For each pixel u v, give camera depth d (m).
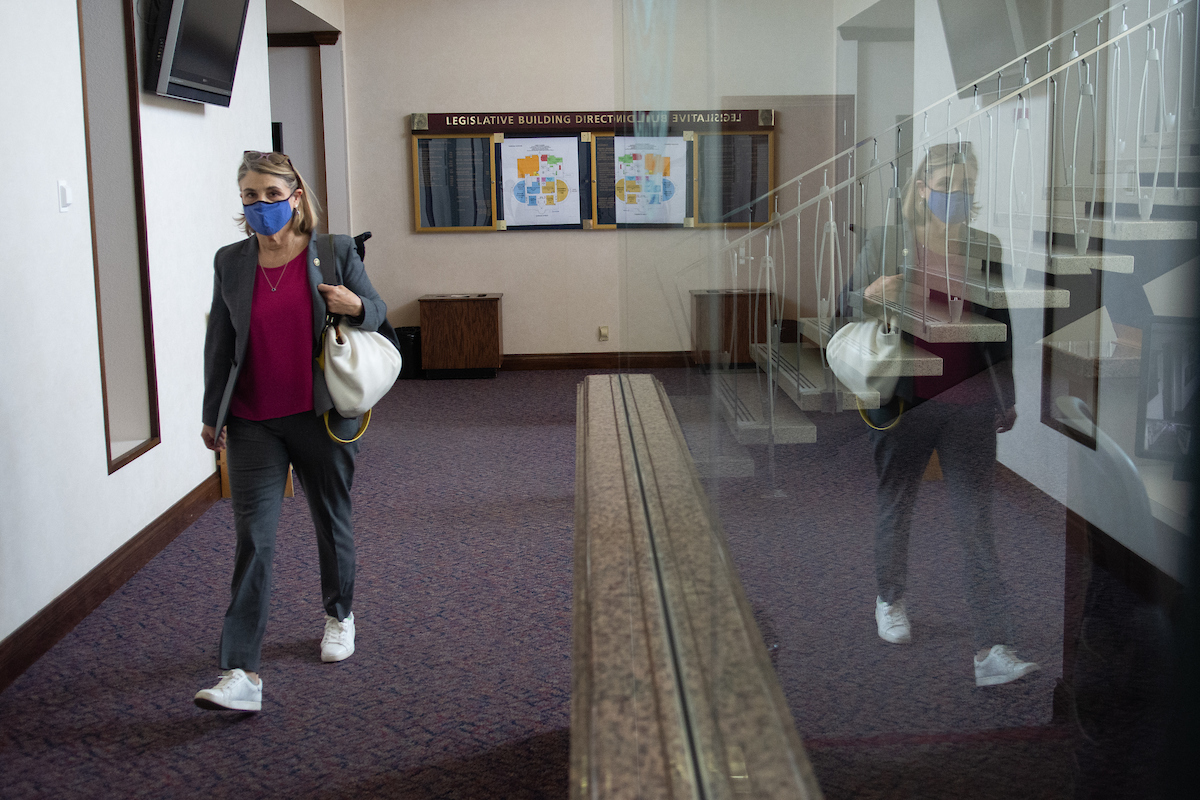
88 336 2.98
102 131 3.41
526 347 7.61
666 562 1.02
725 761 0.65
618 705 0.80
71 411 2.85
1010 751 0.57
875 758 0.60
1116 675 0.55
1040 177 0.56
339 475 2.40
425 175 7.36
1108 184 0.54
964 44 0.57
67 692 2.39
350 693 2.37
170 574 3.25
